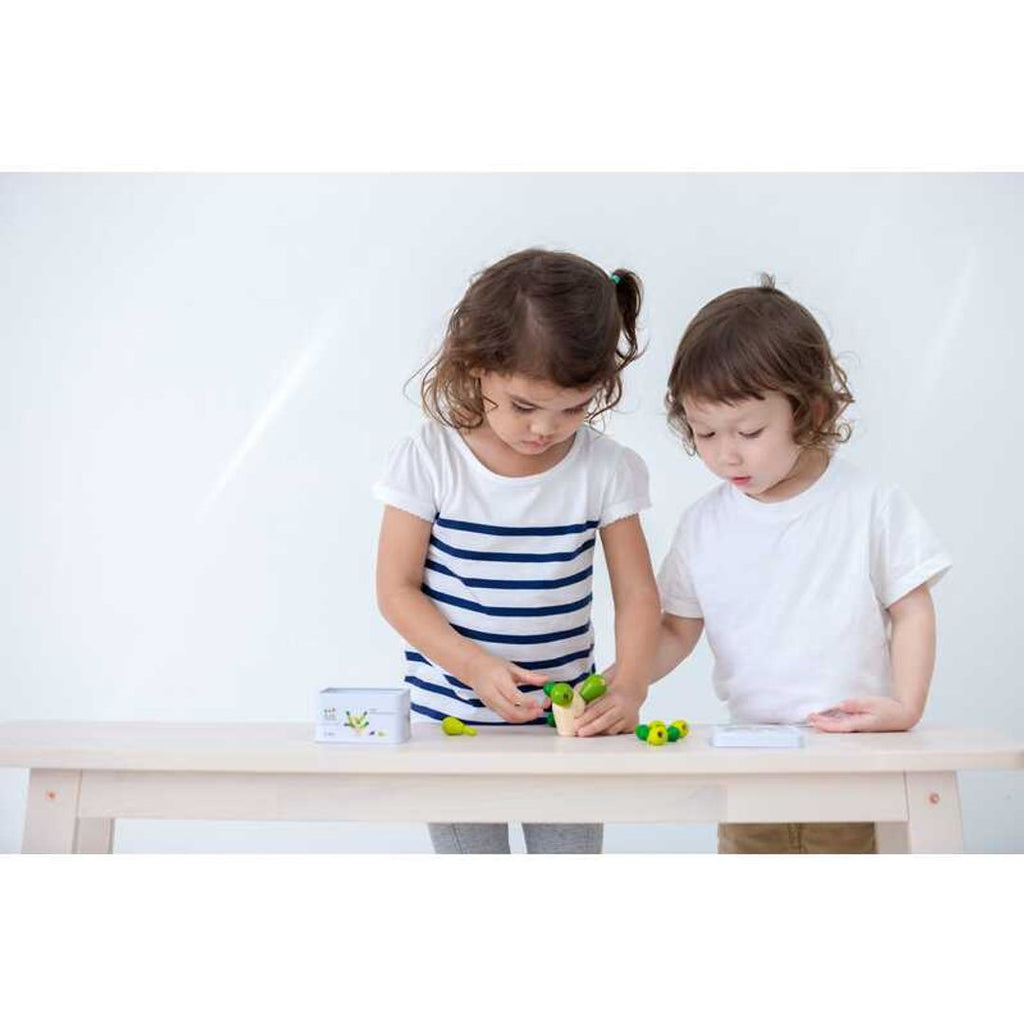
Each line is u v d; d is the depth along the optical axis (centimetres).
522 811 113
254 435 229
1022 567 223
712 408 138
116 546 231
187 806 114
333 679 229
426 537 145
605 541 148
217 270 230
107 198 230
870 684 145
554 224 228
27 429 230
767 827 156
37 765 113
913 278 225
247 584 230
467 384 138
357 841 230
